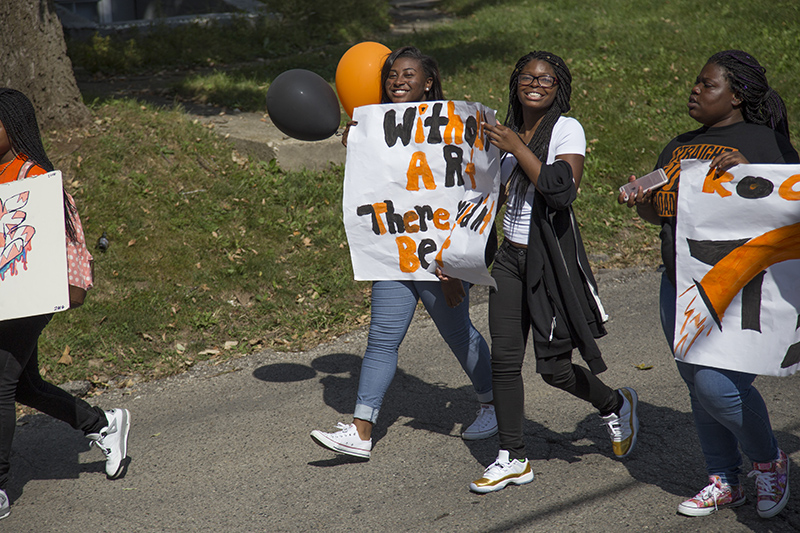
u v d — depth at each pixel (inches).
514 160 210.1
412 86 225.8
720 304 175.6
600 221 458.9
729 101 180.1
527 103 202.8
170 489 225.9
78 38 884.0
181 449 250.5
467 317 237.9
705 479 212.7
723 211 173.9
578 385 214.2
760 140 176.6
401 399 280.2
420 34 944.9
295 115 237.1
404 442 247.4
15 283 203.3
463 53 800.3
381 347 230.7
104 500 221.3
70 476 236.7
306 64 785.6
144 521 209.2
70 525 208.8
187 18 967.0
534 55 204.5
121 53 807.1
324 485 223.1
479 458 234.2
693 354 178.9
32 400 220.1
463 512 203.5
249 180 462.9
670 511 196.7
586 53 776.9
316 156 493.7
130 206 416.5
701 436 194.5
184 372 314.7
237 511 211.8
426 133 217.2
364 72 237.1
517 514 200.2
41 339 320.2
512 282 208.8
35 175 207.5
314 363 318.0
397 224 222.5
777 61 725.9
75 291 208.2
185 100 638.5
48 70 473.7
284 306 362.6
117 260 376.5
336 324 353.1
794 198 166.2
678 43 796.6
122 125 494.6
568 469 222.4
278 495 219.0
